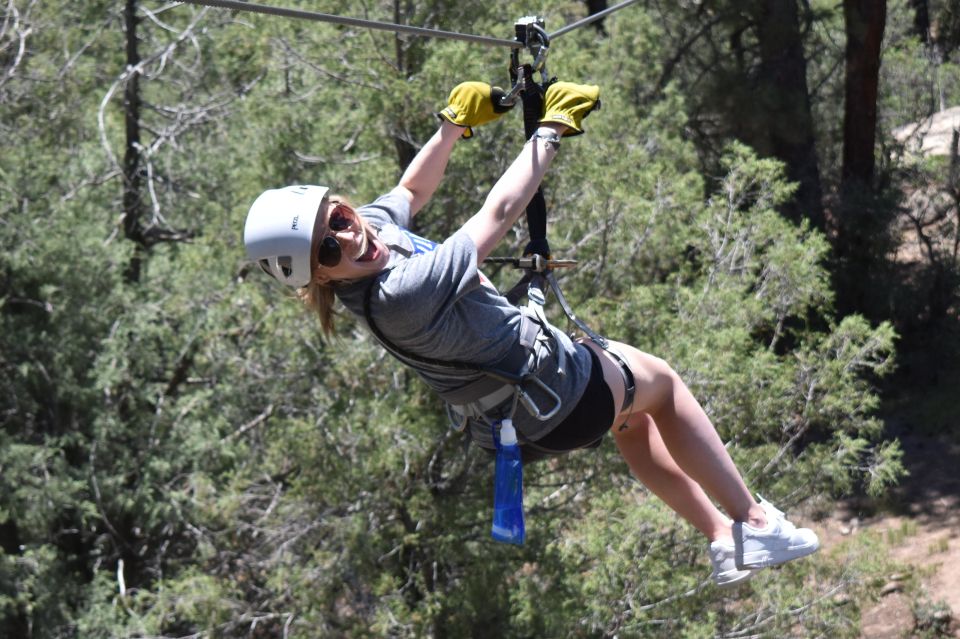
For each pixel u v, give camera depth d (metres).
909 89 71.56
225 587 32.09
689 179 32.09
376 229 9.59
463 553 29.75
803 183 56.03
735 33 54.50
